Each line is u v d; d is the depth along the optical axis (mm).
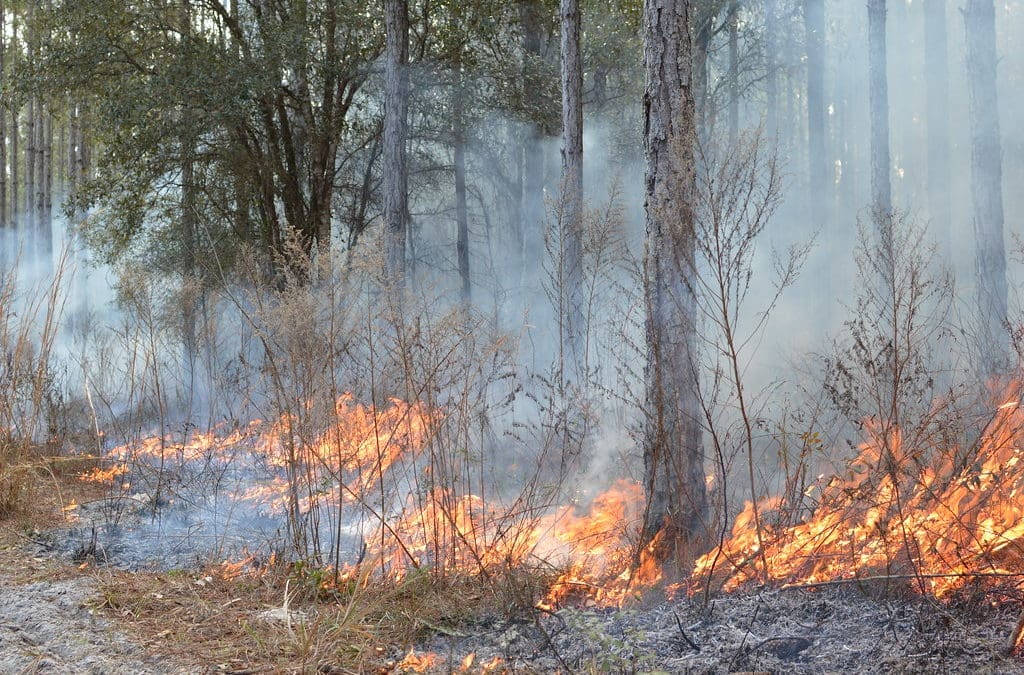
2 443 5551
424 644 3297
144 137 13227
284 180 14641
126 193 14414
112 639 3307
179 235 14344
